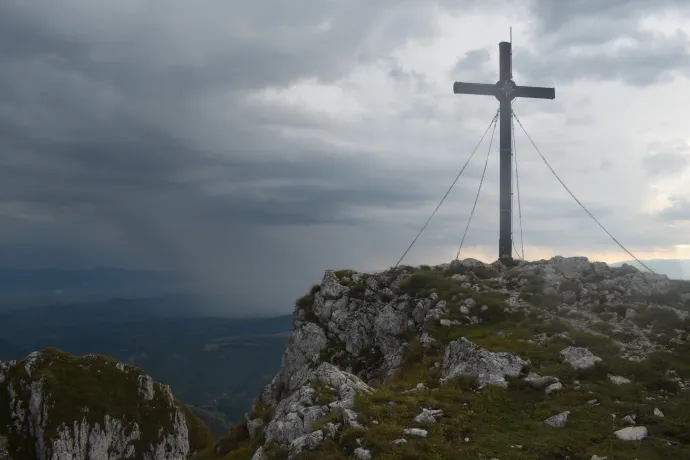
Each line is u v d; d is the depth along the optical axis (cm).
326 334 5462
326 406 2880
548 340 3603
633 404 2706
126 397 12250
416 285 5066
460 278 5116
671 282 4541
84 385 11731
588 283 4641
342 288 5734
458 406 2791
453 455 2262
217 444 4909
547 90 5897
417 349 4069
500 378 3061
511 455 2259
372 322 5169
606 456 2217
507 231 5812
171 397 13225
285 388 5434
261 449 2792
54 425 10600
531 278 4825
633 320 3825
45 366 11950
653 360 3203
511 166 5869
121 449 11262
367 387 3244
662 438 2400
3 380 11406
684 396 2808
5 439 10431
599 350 3350
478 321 4222
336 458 2284
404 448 2300
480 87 5847
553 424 2550
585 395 2800
